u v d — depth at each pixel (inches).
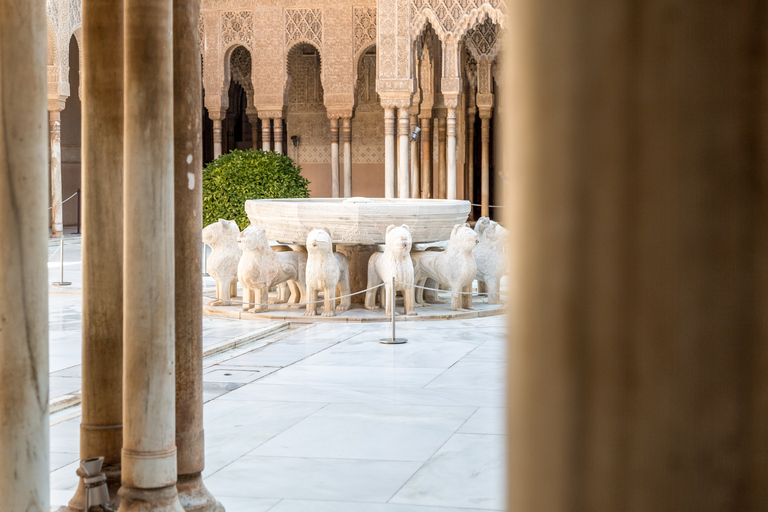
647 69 18.1
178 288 129.3
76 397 225.6
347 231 365.7
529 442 20.4
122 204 133.1
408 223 368.2
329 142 910.4
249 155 585.3
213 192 568.4
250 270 357.4
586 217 19.0
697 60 17.8
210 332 325.1
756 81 17.7
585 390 19.2
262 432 195.0
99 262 133.3
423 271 373.7
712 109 17.9
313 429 197.0
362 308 376.5
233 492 154.3
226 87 776.3
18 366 89.1
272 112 762.8
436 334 323.0
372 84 893.8
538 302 19.9
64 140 940.6
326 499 150.2
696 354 18.2
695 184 18.0
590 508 19.4
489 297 388.2
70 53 945.5
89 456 134.2
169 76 115.0
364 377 252.2
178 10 127.3
